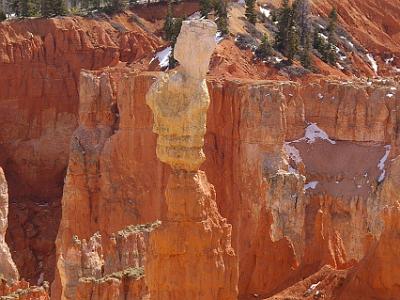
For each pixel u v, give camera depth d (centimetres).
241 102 7844
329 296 3059
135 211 8081
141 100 8162
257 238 3750
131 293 4066
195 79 2733
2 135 10988
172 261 2816
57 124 11150
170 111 2752
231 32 10500
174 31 10744
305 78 10012
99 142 8650
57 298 5612
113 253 4638
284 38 10881
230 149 7950
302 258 3766
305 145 7869
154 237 2838
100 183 8412
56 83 11181
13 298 5050
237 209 7706
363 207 7225
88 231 8356
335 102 7950
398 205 2944
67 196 8488
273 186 6875
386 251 2903
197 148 2791
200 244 2806
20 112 11056
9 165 10981
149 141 8131
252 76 9656
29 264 9594
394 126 7731
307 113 8081
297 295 3141
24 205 10425
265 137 7644
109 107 8862
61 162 11169
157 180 7900
